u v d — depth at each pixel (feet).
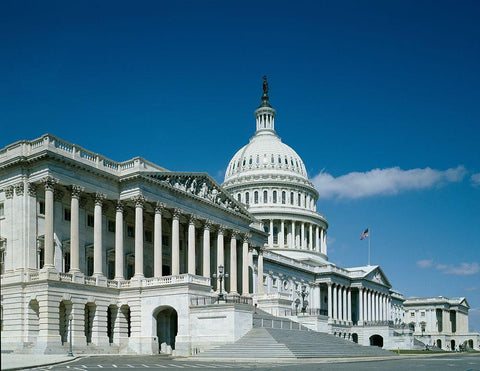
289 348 205.05
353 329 504.84
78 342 217.56
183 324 229.04
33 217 221.87
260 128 637.71
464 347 616.39
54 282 211.20
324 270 506.48
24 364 154.81
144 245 274.98
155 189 257.96
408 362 214.69
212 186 302.04
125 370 140.67
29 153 225.56
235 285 310.24
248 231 332.60
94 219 241.55
